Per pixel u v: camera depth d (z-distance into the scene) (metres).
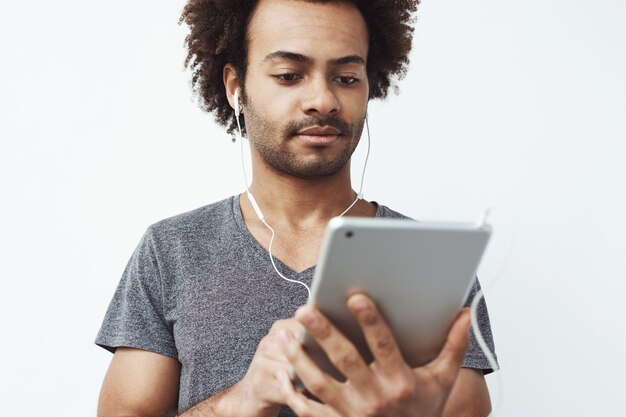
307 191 1.44
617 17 1.97
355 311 0.88
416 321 0.95
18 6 2.02
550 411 1.90
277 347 1.08
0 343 1.94
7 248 1.97
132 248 1.99
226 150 2.00
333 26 1.37
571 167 1.95
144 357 1.42
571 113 1.96
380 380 0.93
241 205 1.53
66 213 1.98
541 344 1.91
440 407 0.99
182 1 2.03
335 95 1.36
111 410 1.39
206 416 1.26
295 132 1.36
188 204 2.00
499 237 1.93
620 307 1.92
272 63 1.37
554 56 1.97
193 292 1.40
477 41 1.98
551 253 1.93
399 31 1.65
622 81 1.96
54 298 1.96
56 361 1.95
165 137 2.01
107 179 2.00
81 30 2.02
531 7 1.98
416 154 1.96
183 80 2.02
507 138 1.96
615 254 1.93
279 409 1.17
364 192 1.96
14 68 2.01
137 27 2.03
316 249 1.43
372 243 0.86
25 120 2.00
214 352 1.35
